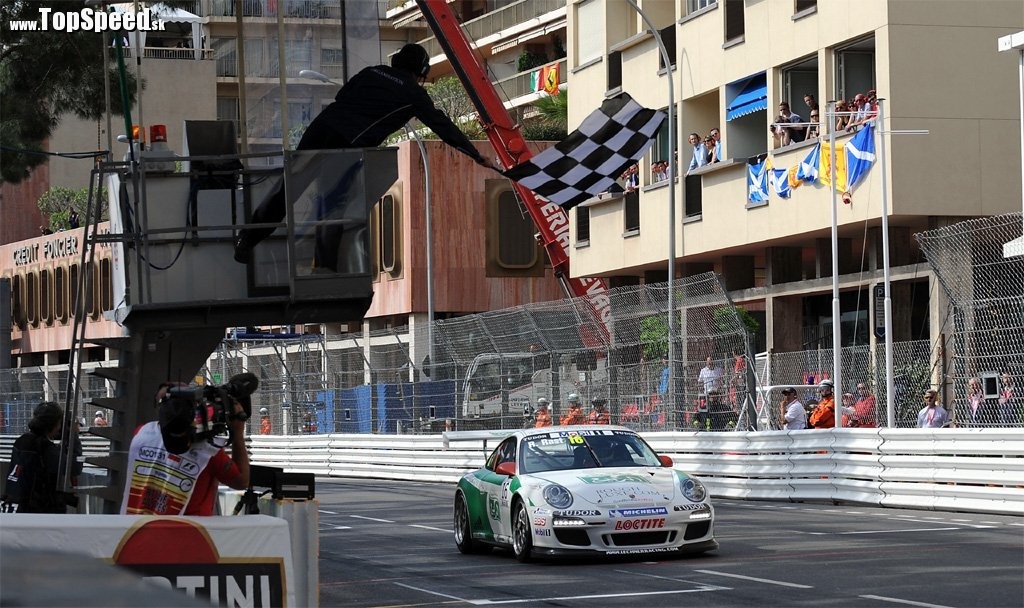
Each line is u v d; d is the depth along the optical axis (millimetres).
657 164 47094
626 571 16406
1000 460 22562
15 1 32188
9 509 14758
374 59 14117
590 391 32406
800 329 41906
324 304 14102
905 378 28891
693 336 29562
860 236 39719
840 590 14023
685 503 17422
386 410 40688
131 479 10234
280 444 45781
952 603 12906
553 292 66812
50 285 82312
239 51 14414
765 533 20203
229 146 14852
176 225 14562
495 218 66062
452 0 88812
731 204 42625
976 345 23922
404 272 65250
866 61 38719
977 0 36250
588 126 16438
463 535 19625
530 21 79000
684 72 45625
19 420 49719
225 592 8672
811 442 26641
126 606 4113
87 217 14516
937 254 24609
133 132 14812
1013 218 24859
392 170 13992
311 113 14219
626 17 50312
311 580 10266
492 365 35719
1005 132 36344
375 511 27484
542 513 17375
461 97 74312
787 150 39531
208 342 15594
